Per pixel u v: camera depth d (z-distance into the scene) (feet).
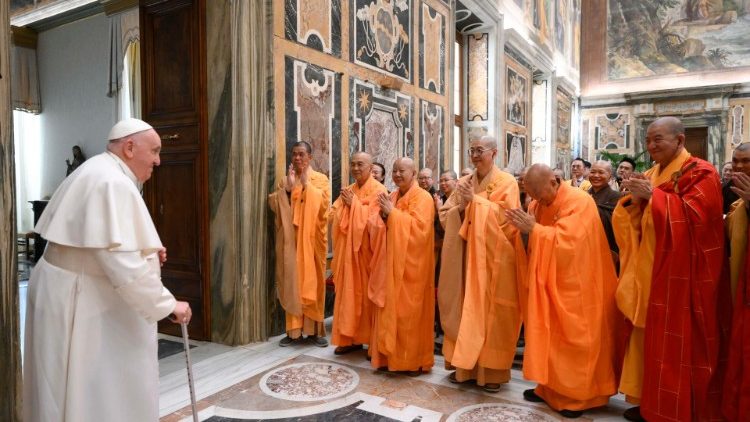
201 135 15.03
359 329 13.79
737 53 57.93
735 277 9.56
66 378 6.71
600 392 10.50
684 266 9.38
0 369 7.66
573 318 10.19
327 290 18.61
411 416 10.37
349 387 11.86
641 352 10.15
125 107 28.86
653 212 9.57
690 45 60.03
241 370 12.87
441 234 16.02
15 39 32.63
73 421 6.65
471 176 12.51
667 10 61.00
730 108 56.39
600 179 14.87
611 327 10.69
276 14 15.87
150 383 7.37
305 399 11.16
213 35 14.73
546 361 10.34
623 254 10.41
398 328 12.46
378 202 12.60
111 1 28.48
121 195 6.89
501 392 11.74
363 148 20.70
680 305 9.37
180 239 15.74
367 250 13.51
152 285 6.90
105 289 7.02
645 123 60.44
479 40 34.65
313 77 17.60
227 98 14.52
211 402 10.96
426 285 12.65
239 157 14.55
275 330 15.74
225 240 14.78
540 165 10.79
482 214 11.28
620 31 63.41
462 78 35.09
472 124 35.12
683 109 58.39
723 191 13.35
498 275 11.23
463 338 11.18
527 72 43.47
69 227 6.81
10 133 7.78
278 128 15.96
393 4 22.88
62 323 6.75
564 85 55.72
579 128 63.82
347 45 19.57
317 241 14.85
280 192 14.85
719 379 9.61
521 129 41.68
